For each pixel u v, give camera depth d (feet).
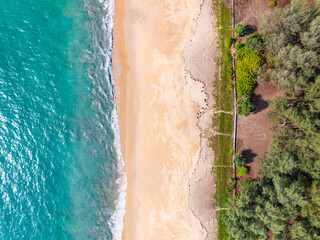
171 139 90.43
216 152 88.22
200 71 88.94
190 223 89.40
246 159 86.79
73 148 94.22
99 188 93.25
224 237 87.20
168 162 90.58
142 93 92.07
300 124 73.26
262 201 77.20
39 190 94.02
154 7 91.09
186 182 89.66
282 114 77.87
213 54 88.28
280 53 75.36
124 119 92.99
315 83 70.85
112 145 93.45
